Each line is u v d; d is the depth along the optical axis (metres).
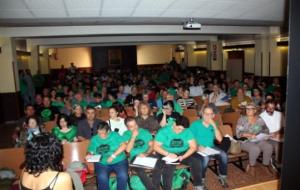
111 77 13.93
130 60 21.11
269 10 6.57
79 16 6.66
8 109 9.45
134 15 6.77
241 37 13.34
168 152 4.11
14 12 5.84
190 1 5.41
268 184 2.72
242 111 5.81
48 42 13.25
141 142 4.17
